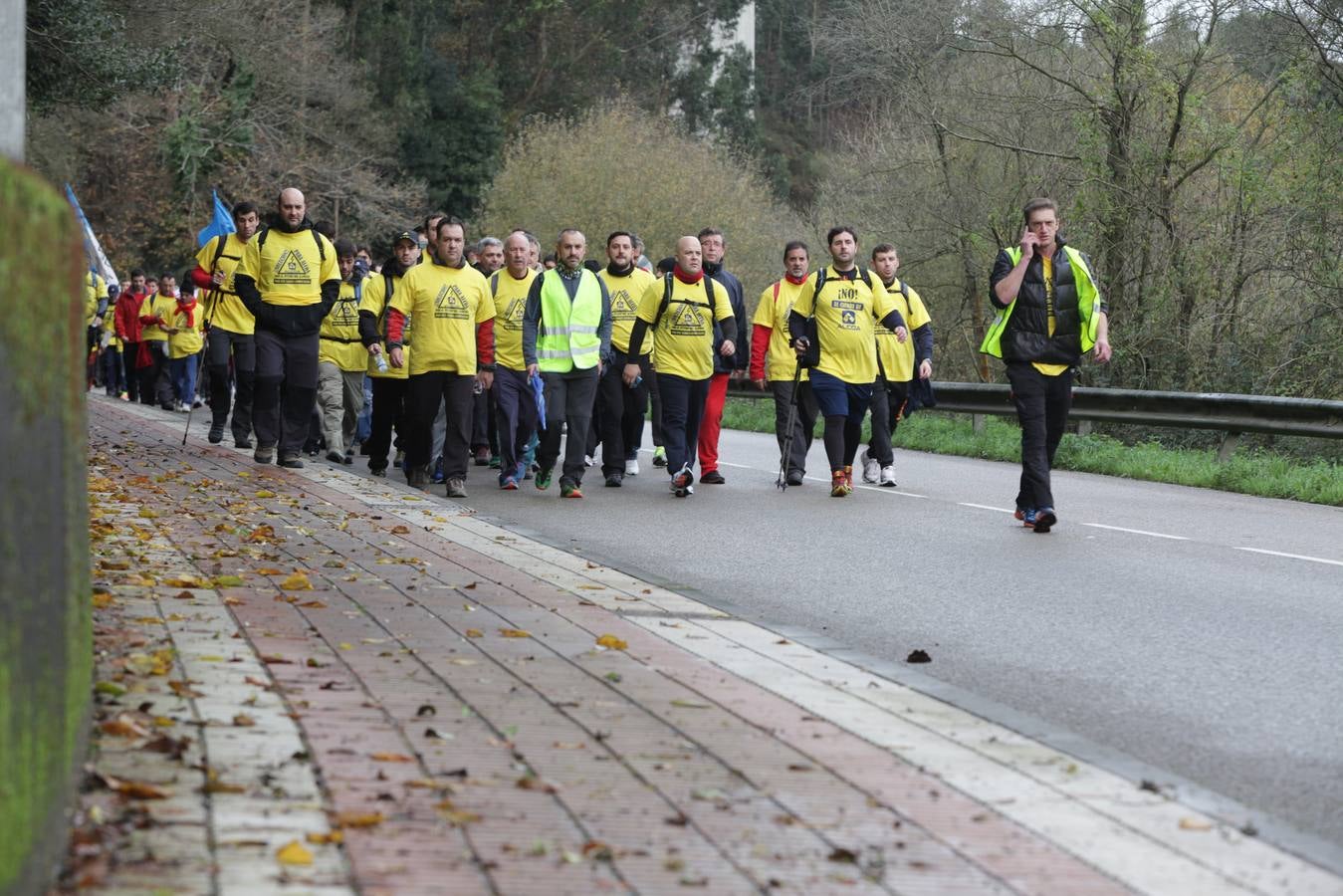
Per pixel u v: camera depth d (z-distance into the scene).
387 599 10.42
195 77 63.94
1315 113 32.59
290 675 7.89
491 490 19.75
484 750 6.69
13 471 4.30
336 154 69.62
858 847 5.67
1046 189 38.34
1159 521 17.53
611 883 5.17
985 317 42.84
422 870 5.18
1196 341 32.84
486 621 9.84
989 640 10.59
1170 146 33.44
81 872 4.87
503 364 19.58
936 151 40.34
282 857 5.17
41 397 4.78
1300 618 11.53
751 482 21.38
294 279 19.72
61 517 5.24
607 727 7.22
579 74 88.38
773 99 105.69
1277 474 22.27
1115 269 34.53
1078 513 18.25
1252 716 8.59
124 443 22.80
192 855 5.14
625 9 91.38
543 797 6.06
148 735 6.50
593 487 20.30
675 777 6.45
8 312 4.22
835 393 19.30
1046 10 35.50
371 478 19.05
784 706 7.89
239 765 6.19
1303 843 6.02
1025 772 6.84
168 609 9.49
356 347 22.20
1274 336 32.31
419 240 20.19
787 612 11.54
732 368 20.72
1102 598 12.27
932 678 8.91
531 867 5.27
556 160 69.31
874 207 42.72
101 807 5.51
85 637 6.22
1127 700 8.92
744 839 5.70
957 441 28.31
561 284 18.69
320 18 69.38
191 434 25.56
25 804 4.34
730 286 21.16
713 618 10.62
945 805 6.26
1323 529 17.00
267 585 10.71
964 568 13.71
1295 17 32.06
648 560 14.05
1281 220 32.62
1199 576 13.44
